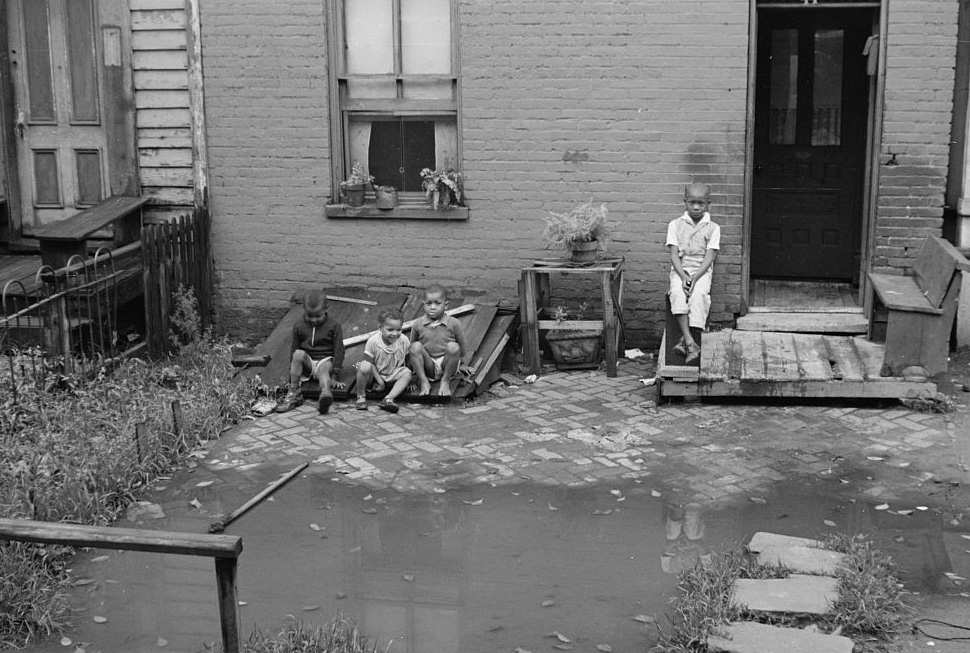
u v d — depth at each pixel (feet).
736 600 17.57
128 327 33.81
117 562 20.43
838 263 35.83
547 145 32.32
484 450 25.64
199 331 33.42
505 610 18.22
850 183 35.40
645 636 17.29
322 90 33.22
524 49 31.86
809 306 32.76
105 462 23.48
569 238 30.89
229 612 14.83
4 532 15.07
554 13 31.53
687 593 18.16
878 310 30.68
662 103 31.53
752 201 35.96
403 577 19.48
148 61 33.88
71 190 35.35
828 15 34.63
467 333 31.32
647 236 32.40
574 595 18.69
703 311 28.55
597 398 29.30
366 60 33.40
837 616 17.11
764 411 27.86
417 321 29.50
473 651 16.93
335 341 29.12
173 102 33.99
